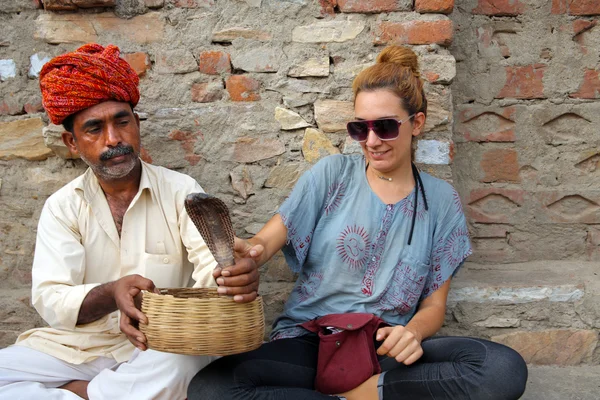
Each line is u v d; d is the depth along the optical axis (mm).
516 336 2881
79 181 2525
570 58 3146
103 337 2488
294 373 2314
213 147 2902
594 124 3160
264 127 2885
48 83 2357
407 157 2488
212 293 2258
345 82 2836
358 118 2393
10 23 2920
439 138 2826
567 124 3180
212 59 2875
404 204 2477
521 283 2916
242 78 2875
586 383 2699
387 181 2492
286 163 2900
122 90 2398
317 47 2840
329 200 2510
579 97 3160
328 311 2471
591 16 3137
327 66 2836
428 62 2781
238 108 2881
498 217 3199
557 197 3178
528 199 3188
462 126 3182
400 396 2191
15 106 2941
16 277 3021
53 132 2816
